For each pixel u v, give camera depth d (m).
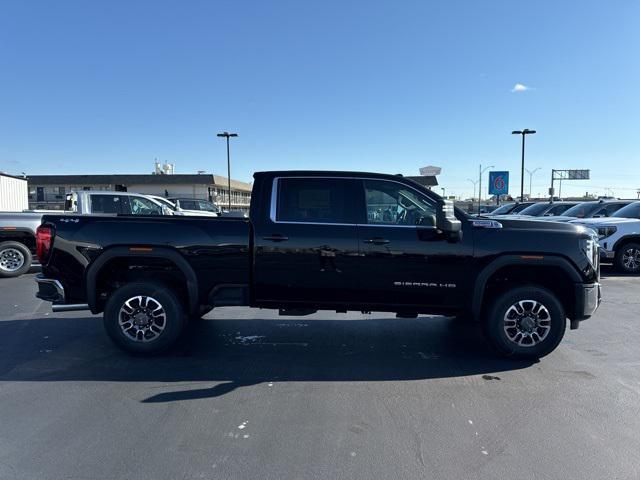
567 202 17.16
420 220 5.16
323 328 6.58
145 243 5.15
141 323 5.24
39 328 6.49
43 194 59.38
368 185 5.22
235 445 3.37
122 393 4.29
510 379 4.68
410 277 5.10
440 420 3.78
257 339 6.03
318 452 3.28
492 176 37.50
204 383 4.54
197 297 5.21
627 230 11.41
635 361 5.22
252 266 5.19
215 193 63.44
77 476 2.98
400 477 2.99
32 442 3.40
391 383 4.57
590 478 2.99
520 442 3.43
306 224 5.16
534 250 5.04
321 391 4.36
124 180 59.38
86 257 5.17
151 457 3.20
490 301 5.23
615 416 3.86
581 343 5.86
